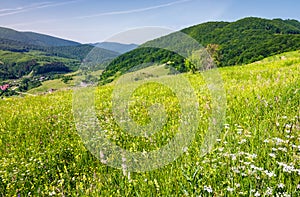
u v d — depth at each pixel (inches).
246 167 160.6
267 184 144.9
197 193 145.2
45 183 190.1
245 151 183.5
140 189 159.6
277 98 297.9
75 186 182.1
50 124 337.1
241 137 202.2
